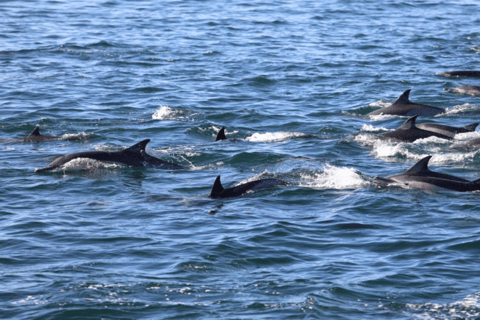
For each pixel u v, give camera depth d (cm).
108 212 4391
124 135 6419
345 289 3288
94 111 7225
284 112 7319
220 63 9638
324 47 10819
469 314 3066
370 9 14762
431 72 9356
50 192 4819
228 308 3112
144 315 3055
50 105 7375
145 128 6638
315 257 3697
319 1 15750
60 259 3631
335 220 4253
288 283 3356
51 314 3047
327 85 8562
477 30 12525
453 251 3753
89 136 6312
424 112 7306
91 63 9475
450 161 5656
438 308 3119
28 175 5184
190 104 7562
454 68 9619
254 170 5381
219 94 8031
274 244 3856
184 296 3222
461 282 3375
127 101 7669
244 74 9025
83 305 3123
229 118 7069
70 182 5022
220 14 13775
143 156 5550
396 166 5509
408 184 4891
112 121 6862
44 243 3853
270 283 3356
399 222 4228
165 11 14075
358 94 8138
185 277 3419
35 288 3281
